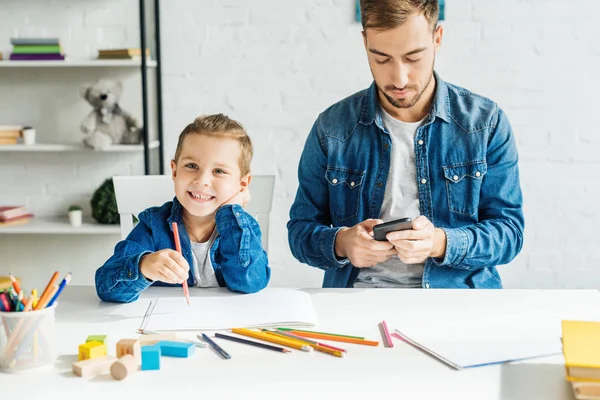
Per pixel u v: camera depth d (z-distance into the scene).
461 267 1.59
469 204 1.67
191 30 3.01
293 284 3.12
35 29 3.07
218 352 1.09
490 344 1.12
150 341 1.12
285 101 3.03
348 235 1.51
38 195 3.19
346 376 1.00
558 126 2.94
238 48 3.01
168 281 1.29
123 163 3.16
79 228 2.91
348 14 2.96
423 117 1.71
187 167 1.44
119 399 0.92
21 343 1.00
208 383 0.97
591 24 2.88
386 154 1.70
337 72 2.99
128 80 3.11
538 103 2.94
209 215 1.49
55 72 3.11
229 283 1.42
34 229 2.91
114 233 3.17
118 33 3.05
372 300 1.38
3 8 3.06
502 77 2.93
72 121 3.13
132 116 2.96
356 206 1.73
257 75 3.02
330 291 1.44
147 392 0.94
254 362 1.05
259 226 1.65
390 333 1.18
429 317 1.27
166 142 3.08
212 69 3.03
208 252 1.47
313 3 2.96
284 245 3.11
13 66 3.06
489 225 1.62
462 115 1.68
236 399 0.92
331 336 1.15
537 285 3.03
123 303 1.35
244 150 1.48
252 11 2.99
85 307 1.33
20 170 3.19
